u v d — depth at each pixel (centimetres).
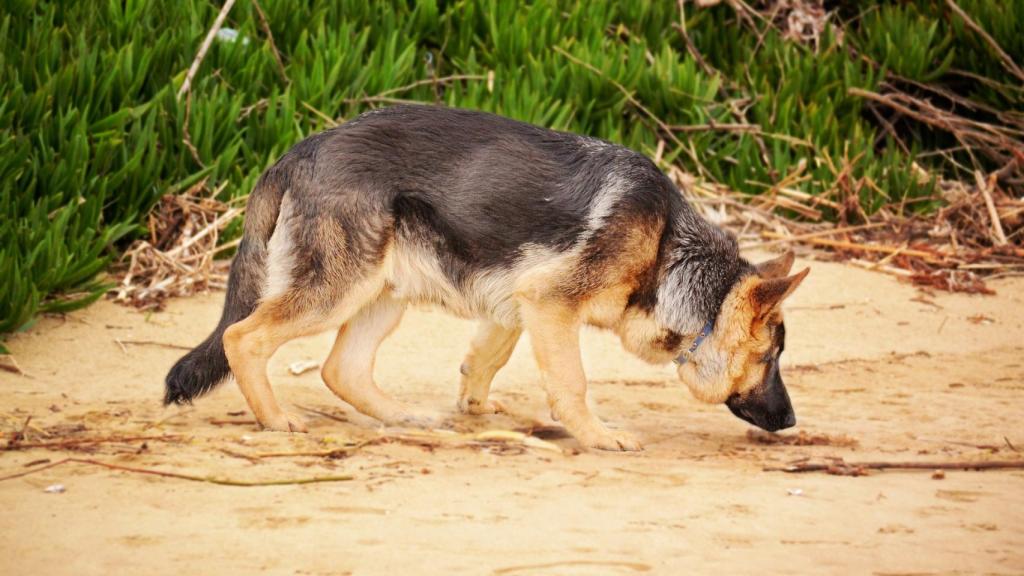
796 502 658
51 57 1266
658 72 1581
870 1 1880
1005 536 603
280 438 764
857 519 628
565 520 604
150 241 1200
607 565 535
